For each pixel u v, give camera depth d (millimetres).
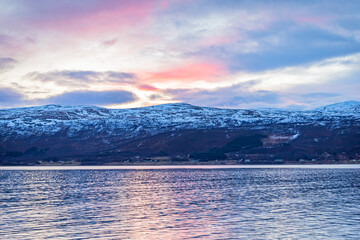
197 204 64062
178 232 42656
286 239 39344
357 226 45031
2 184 110500
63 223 47969
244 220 49219
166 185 102500
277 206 61125
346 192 80812
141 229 44250
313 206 60812
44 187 99750
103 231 43344
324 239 39188
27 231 43438
